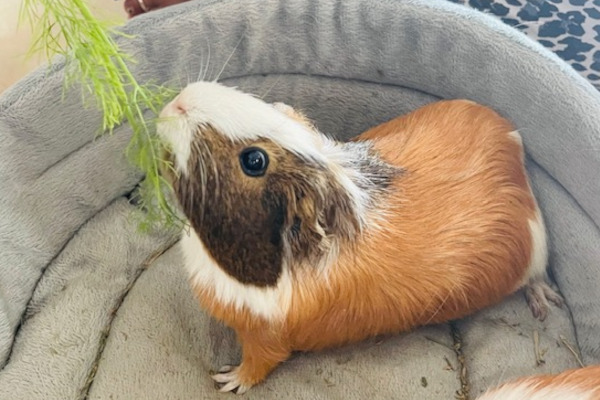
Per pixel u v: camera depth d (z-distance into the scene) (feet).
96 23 1.06
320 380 1.42
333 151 1.22
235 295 1.23
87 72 1.07
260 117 1.08
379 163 1.32
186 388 1.42
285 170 1.09
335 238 1.20
